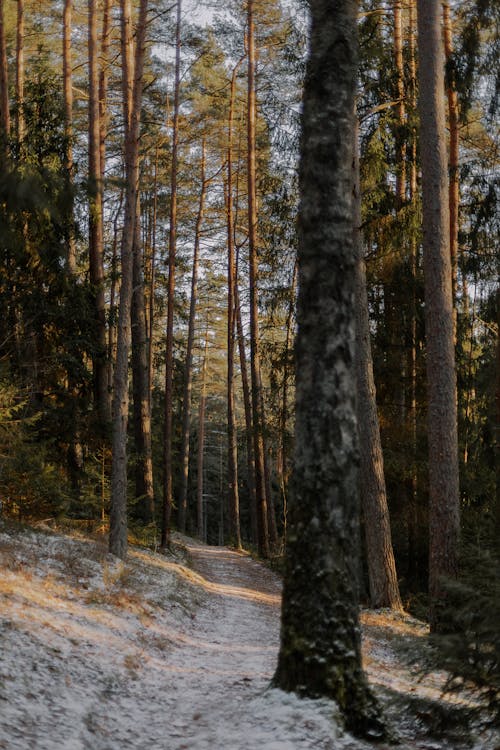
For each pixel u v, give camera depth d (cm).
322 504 580
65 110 1828
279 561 2203
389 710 659
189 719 589
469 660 563
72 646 705
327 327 600
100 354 1667
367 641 1020
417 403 1698
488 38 1347
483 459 1659
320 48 636
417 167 1630
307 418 594
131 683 670
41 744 455
